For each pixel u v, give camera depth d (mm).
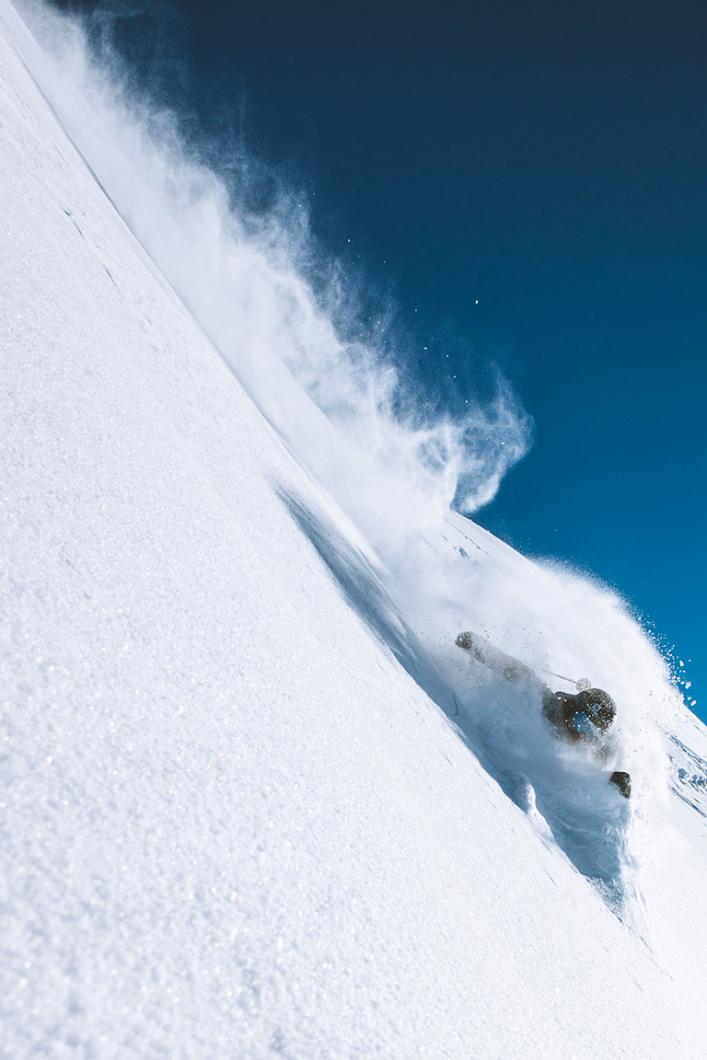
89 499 1389
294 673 1688
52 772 757
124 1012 602
